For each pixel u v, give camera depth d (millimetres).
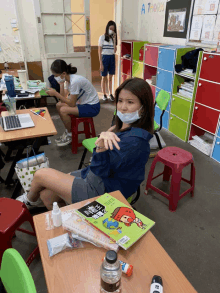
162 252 882
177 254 1716
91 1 6867
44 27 4590
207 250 1754
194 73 3074
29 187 1896
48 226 1003
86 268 821
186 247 1775
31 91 3010
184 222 2016
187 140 3455
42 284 1473
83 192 1406
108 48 4965
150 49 3982
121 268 792
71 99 2979
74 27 4832
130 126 1271
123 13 4953
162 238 1850
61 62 2836
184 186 2473
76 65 5129
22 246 1757
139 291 742
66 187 1458
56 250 875
